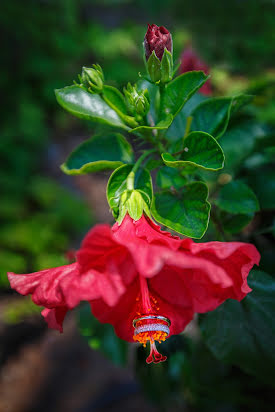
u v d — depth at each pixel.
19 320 1.12
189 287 0.29
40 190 1.48
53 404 0.85
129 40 2.05
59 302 0.27
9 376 0.96
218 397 0.47
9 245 1.30
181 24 2.18
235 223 0.38
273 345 0.34
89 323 0.47
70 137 1.83
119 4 2.53
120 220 0.30
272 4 2.10
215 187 0.43
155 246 0.27
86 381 0.88
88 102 0.35
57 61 2.02
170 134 0.39
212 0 2.20
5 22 1.99
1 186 1.48
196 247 0.27
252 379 0.46
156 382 0.53
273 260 0.39
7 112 1.82
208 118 0.36
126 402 0.82
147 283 0.30
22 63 1.97
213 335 0.35
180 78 0.33
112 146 0.37
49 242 1.34
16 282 0.29
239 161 0.41
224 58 1.63
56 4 2.22
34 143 1.73
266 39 1.78
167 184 0.35
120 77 1.83
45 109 1.93
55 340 1.01
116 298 0.26
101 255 0.27
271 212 0.42
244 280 0.28
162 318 0.29
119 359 0.47
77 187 1.62
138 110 0.33
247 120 0.41
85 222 1.44
